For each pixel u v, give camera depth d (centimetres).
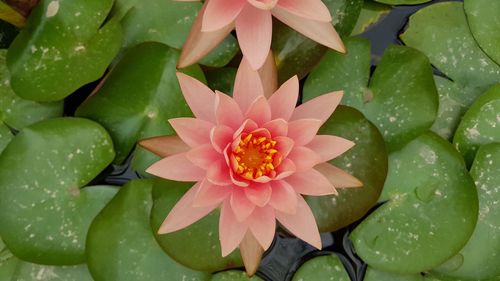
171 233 50
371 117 54
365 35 57
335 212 51
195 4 54
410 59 54
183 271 51
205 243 51
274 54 54
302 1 48
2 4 52
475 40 56
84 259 51
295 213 46
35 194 51
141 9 54
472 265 53
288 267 54
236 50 54
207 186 45
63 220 51
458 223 52
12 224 50
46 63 52
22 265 51
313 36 51
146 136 52
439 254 52
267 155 46
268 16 49
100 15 53
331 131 52
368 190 51
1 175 51
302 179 46
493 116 54
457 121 55
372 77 54
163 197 51
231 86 54
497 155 53
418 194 53
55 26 53
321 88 54
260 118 46
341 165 52
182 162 47
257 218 46
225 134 45
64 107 54
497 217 53
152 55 53
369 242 52
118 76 52
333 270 52
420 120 53
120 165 54
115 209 51
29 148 51
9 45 56
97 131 52
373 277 52
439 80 56
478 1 56
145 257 51
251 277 51
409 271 52
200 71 53
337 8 55
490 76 55
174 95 53
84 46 53
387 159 52
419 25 56
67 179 51
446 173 53
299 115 48
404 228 52
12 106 53
